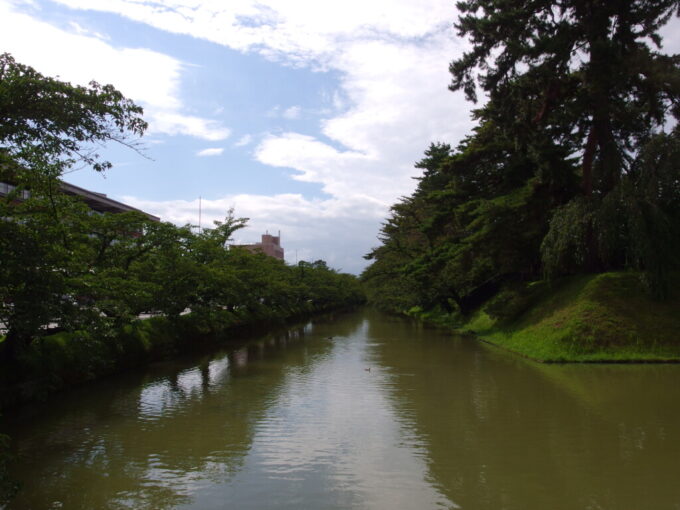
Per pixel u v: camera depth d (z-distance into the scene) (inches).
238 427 448.1
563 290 943.0
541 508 275.7
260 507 283.9
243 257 1244.5
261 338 1328.7
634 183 886.4
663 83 815.7
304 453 376.5
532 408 491.2
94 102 287.3
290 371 756.0
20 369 512.1
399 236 1893.5
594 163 946.7
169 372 751.1
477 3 901.2
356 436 416.8
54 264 403.9
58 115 279.3
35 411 509.4
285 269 2010.3
